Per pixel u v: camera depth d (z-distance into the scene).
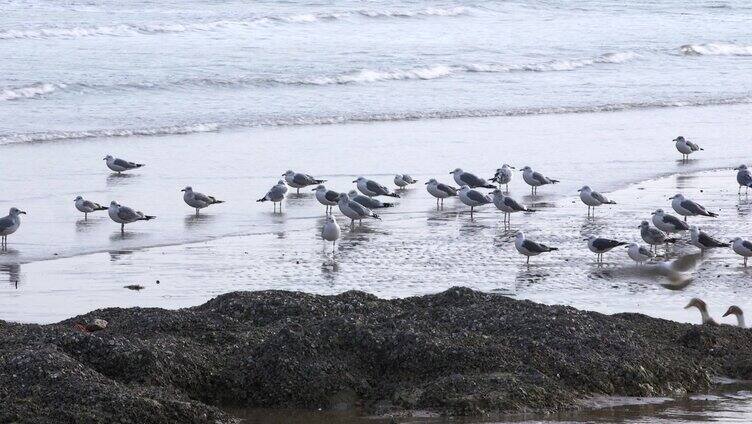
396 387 16.70
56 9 75.25
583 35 76.75
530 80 57.78
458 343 17.38
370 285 23.09
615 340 18.03
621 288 23.12
